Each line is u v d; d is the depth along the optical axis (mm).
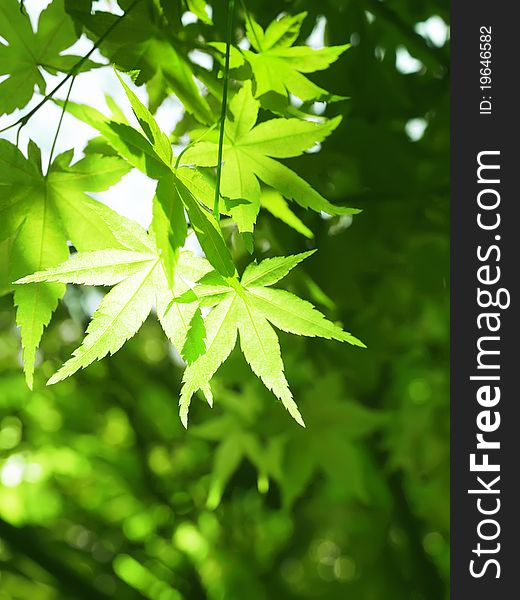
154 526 1534
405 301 1050
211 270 561
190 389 550
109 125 544
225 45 607
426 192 889
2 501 1391
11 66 616
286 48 612
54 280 550
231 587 1486
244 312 559
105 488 1551
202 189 564
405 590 1414
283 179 596
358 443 1258
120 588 1259
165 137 562
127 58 628
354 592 1451
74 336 1263
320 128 600
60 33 620
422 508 1430
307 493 1442
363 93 857
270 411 1044
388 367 1201
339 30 820
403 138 867
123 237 560
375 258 933
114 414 1662
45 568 1107
